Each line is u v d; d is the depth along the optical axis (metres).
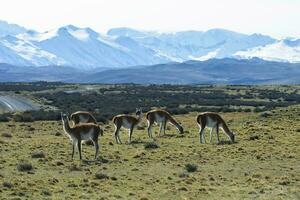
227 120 74.50
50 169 35.00
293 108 80.00
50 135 56.91
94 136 39.84
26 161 37.12
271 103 119.31
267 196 28.28
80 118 54.16
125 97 142.88
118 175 33.81
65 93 156.25
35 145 46.28
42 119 76.75
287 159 39.94
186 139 52.97
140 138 54.00
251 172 35.34
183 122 74.50
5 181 29.59
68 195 27.55
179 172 34.53
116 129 50.22
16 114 80.38
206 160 39.72
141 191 29.11
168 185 30.86
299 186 31.05
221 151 44.00
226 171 35.72
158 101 127.50
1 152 41.25
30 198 26.45
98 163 37.91
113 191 28.94
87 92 167.38
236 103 118.25
